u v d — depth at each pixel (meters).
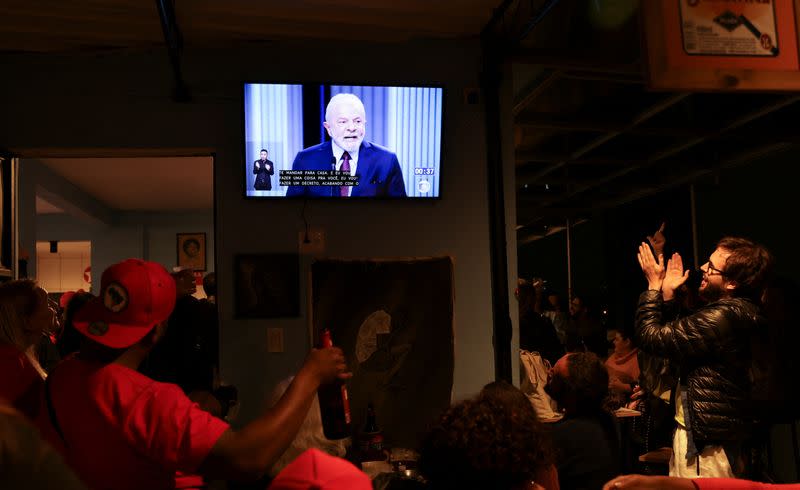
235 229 3.85
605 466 2.19
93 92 3.79
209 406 2.65
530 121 5.84
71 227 10.38
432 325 3.94
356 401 3.82
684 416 2.48
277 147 3.78
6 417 0.53
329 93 3.82
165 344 3.35
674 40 2.37
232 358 3.80
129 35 3.59
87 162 6.75
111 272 1.39
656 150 7.11
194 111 3.85
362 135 3.85
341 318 3.88
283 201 3.89
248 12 3.46
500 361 3.95
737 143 6.89
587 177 8.34
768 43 2.42
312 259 3.89
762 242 6.71
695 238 7.88
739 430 2.39
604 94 5.54
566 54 4.11
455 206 4.04
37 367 2.22
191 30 3.65
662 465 4.20
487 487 0.95
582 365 2.32
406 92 3.90
